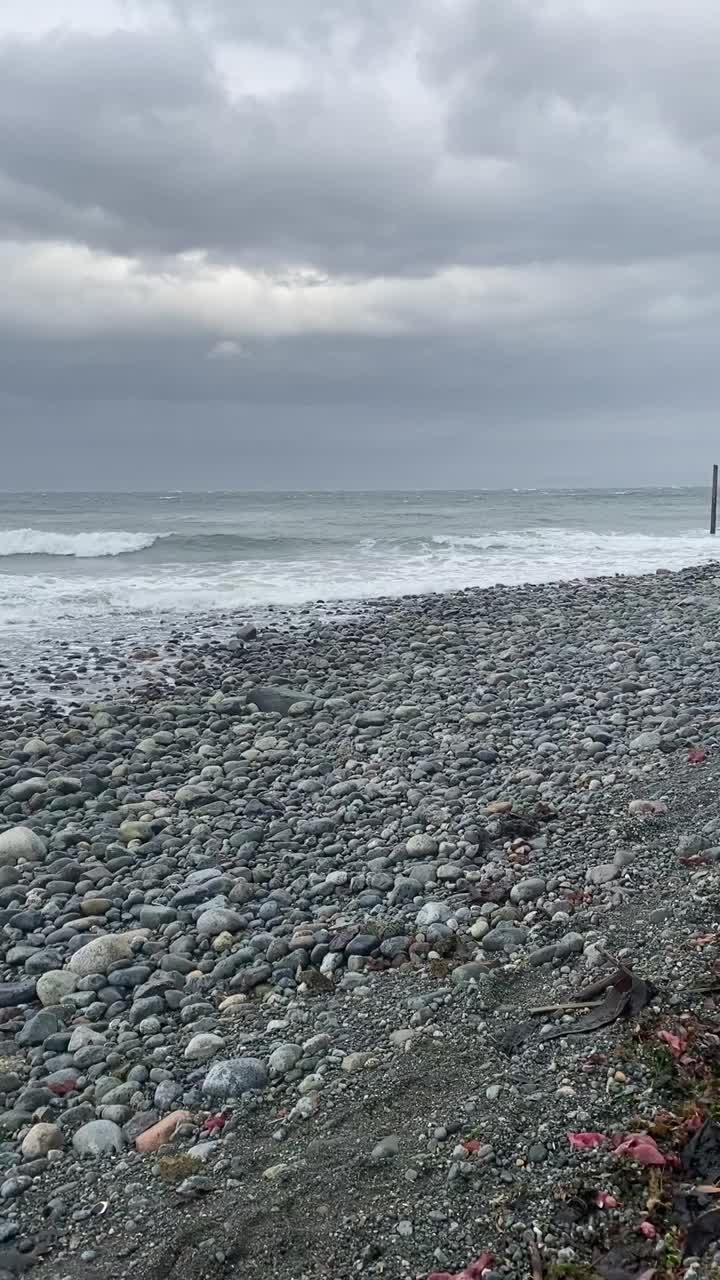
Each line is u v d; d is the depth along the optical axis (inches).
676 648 549.0
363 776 368.5
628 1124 154.9
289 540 1330.0
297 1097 180.1
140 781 384.8
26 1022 218.7
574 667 523.2
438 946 232.8
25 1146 174.2
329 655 597.6
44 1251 149.3
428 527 1700.3
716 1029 173.3
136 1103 185.3
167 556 1186.0
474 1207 144.3
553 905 242.1
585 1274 129.9
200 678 552.7
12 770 398.6
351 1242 141.0
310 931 248.2
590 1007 191.5
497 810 314.8
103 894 280.1
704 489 6363.2
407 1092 174.7
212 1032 207.3
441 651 593.9
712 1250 130.4
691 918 217.8
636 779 328.5
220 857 303.9
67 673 563.2
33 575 971.3
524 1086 169.8
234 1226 146.9
